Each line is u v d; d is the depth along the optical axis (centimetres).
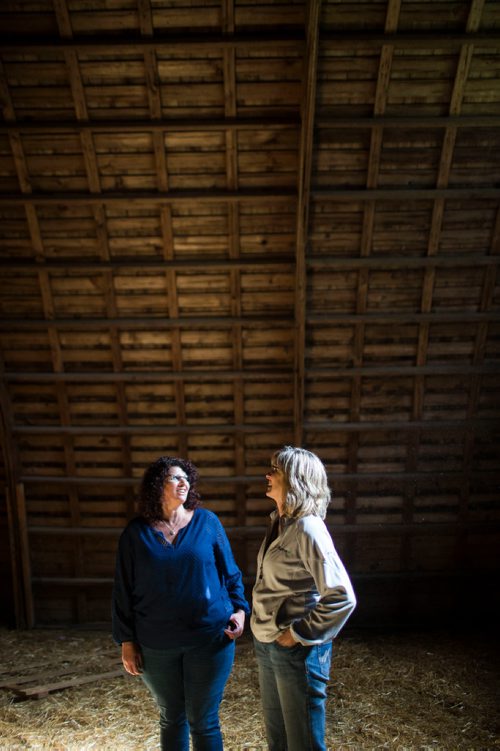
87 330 643
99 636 705
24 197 564
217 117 531
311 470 275
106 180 562
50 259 606
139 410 684
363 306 629
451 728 459
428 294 623
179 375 662
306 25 471
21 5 472
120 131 532
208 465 710
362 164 557
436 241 596
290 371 660
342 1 469
